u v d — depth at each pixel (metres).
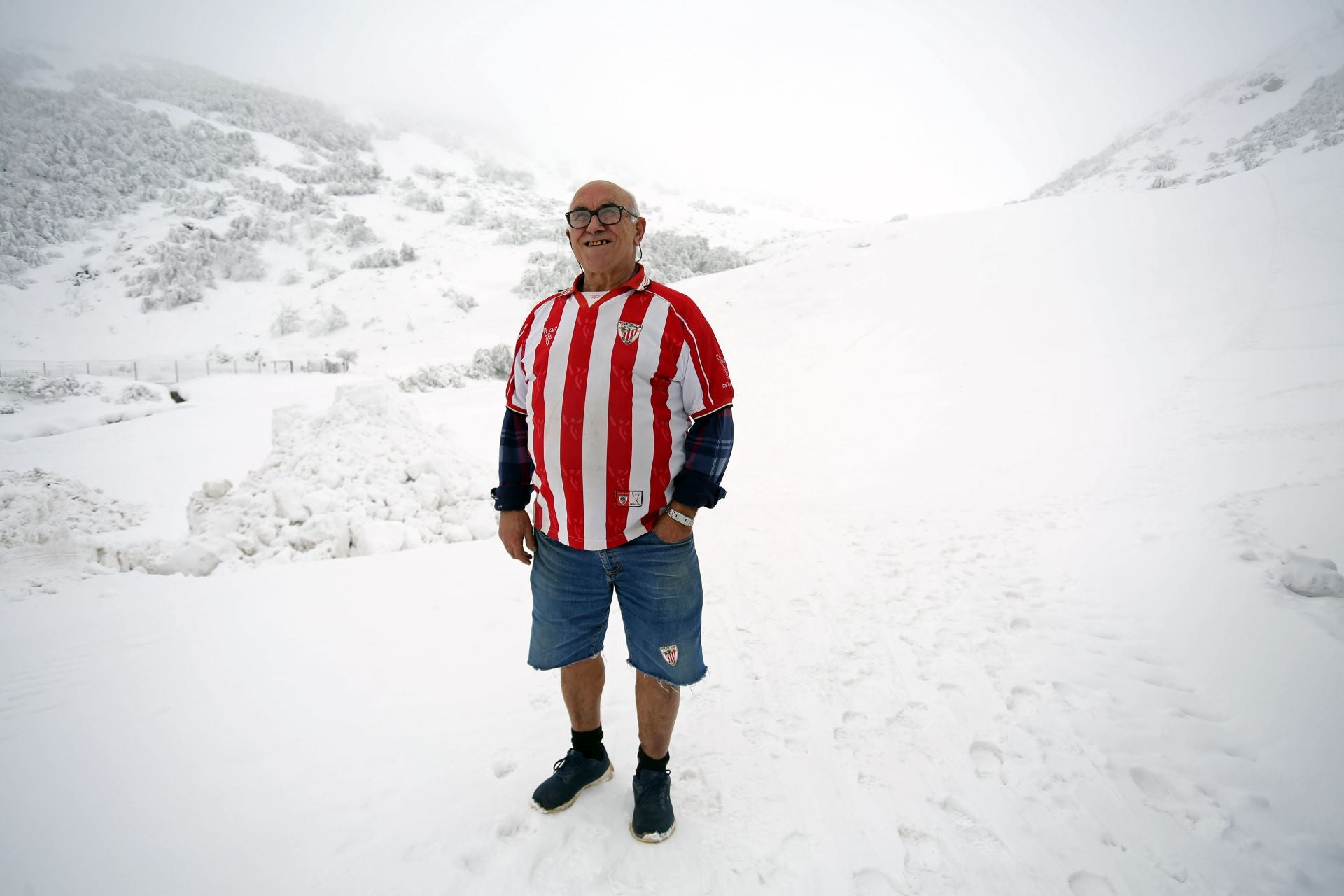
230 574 4.38
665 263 43.59
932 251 26.84
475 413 18.38
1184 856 1.61
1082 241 22.83
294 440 6.31
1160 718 2.19
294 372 29.50
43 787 1.95
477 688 2.58
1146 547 3.73
